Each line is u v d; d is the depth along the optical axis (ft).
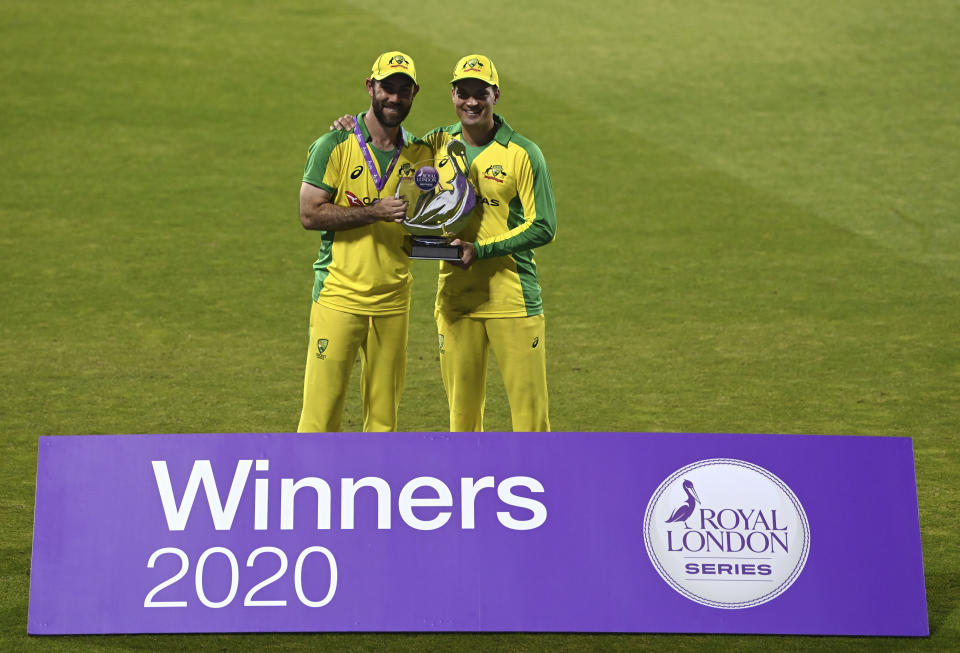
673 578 41.65
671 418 65.57
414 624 41.06
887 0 166.50
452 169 48.93
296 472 42.29
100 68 136.77
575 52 149.59
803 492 42.45
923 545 49.98
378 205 47.52
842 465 42.73
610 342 78.89
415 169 49.80
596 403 68.03
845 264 94.27
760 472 42.55
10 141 117.39
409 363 75.10
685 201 108.68
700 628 41.16
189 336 78.89
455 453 42.63
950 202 107.45
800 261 94.99
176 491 42.06
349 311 50.06
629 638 42.04
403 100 48.01
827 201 108.27
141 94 130.72
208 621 41.01
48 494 42.04
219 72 137.80
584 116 130.21
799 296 87.71
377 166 49.55
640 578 41.60
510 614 41.22
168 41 146.10
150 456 42.34
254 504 42.01
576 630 41.09
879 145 121.90
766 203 108.06
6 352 74.95
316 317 50.67
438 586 41.45
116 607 41.11
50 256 93.20
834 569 41.88
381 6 163.32
